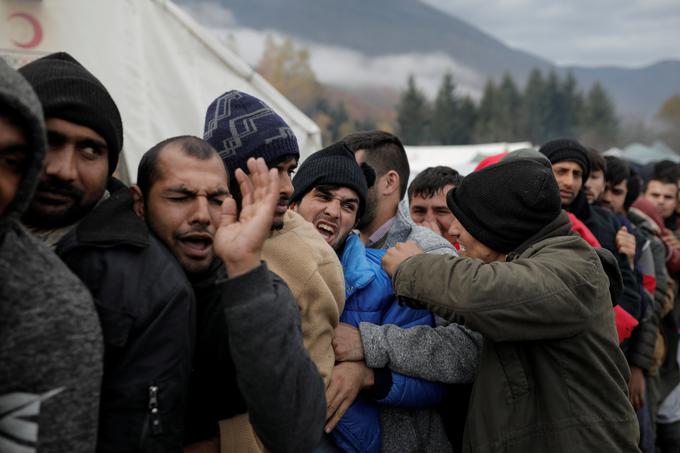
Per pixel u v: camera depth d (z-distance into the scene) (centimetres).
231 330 125
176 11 409
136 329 118
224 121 179
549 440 173
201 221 136
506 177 191
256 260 127
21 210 103
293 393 128
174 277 124
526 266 175
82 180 126
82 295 106
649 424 380
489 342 186
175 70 409
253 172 135
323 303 173
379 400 195
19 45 361
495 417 179
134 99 390
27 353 99
